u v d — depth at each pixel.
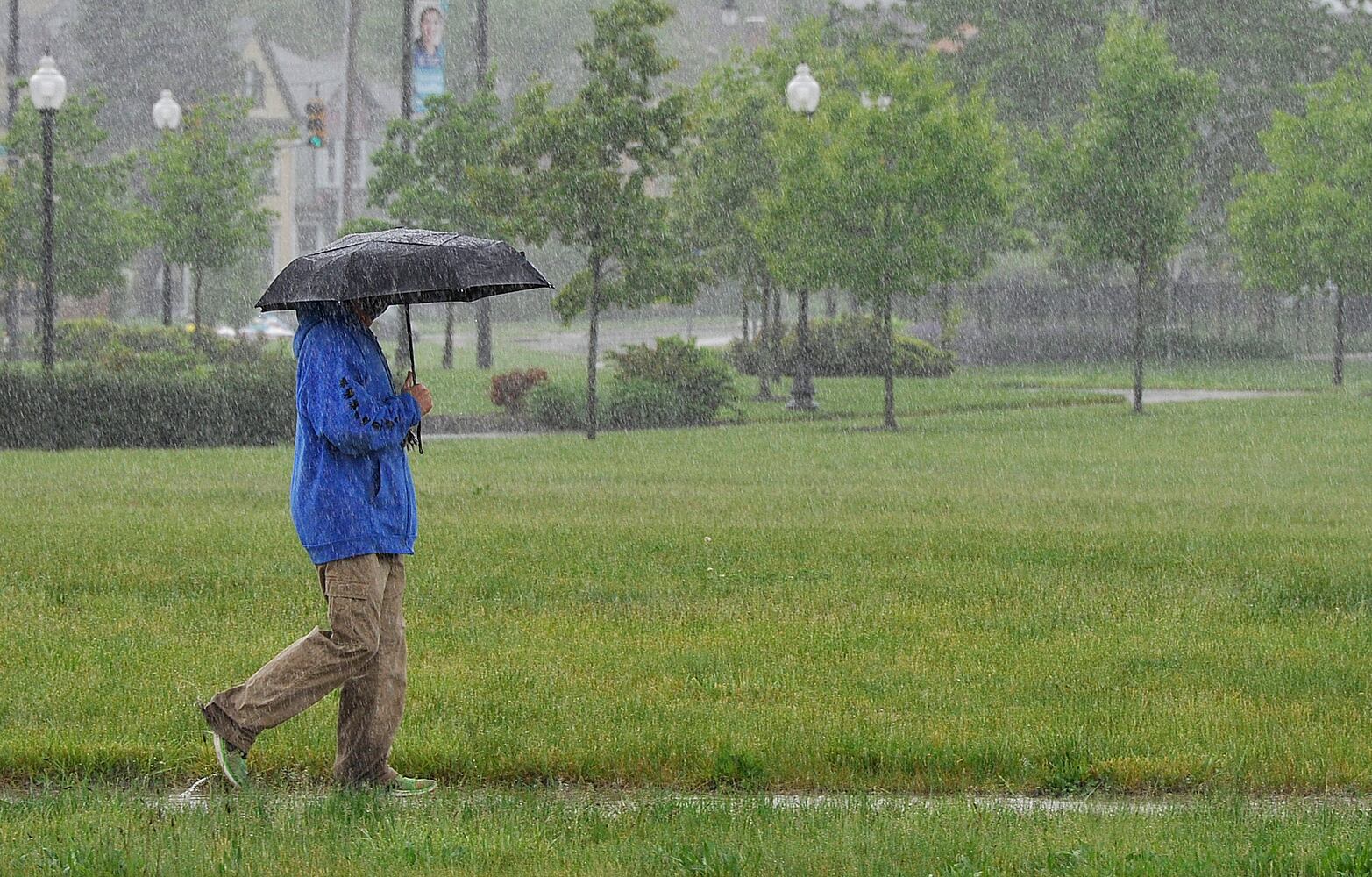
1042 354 195.75
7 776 23.62
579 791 23.48
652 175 112.44
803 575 43.12
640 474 80.00
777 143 124.44
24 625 34.50
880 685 29.52
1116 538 51.69
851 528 53.88
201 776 23.75
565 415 118.94
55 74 99.62
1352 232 153.62
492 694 28.48
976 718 26.86
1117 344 197.25
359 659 22.08
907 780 23.81
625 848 18.98
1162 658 32.25
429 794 22.58
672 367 125.19
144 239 157.12
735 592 40.31
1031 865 18.61
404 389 22.92
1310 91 161.00
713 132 144.50
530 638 33.97
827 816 20.73
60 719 26.19
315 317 22.25
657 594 39.91
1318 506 63.94
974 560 46.47
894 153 118.88
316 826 19.80
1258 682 30.08
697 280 113.12
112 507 59.28
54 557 44.78
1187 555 47.56
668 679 29.84
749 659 31.94
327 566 22.00
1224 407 132.62
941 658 32.25
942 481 76.56
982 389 154.00
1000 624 36.22
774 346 158.00
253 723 21.81
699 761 24.09
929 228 117.19
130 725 25.72
